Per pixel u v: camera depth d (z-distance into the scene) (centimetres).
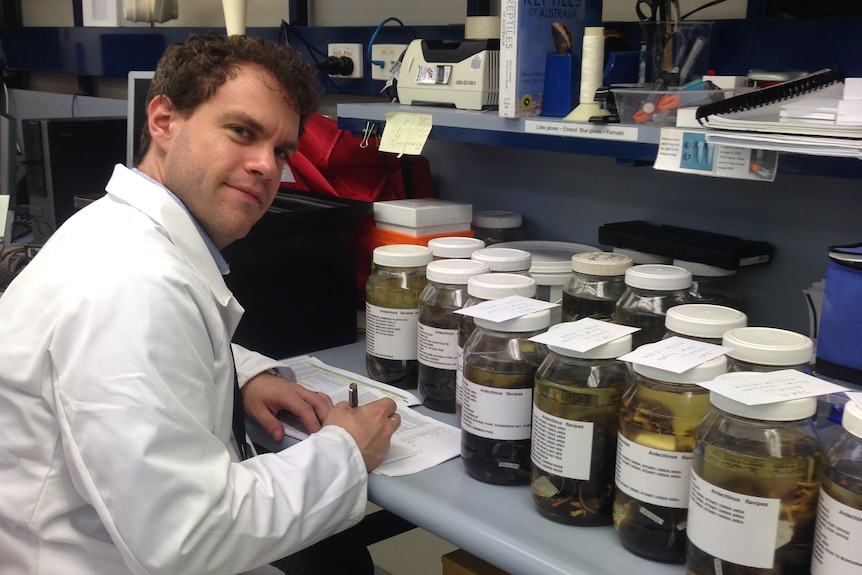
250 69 104
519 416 105
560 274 152
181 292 94
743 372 87
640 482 89
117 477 84
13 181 241
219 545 90
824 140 96
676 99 124
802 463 78
